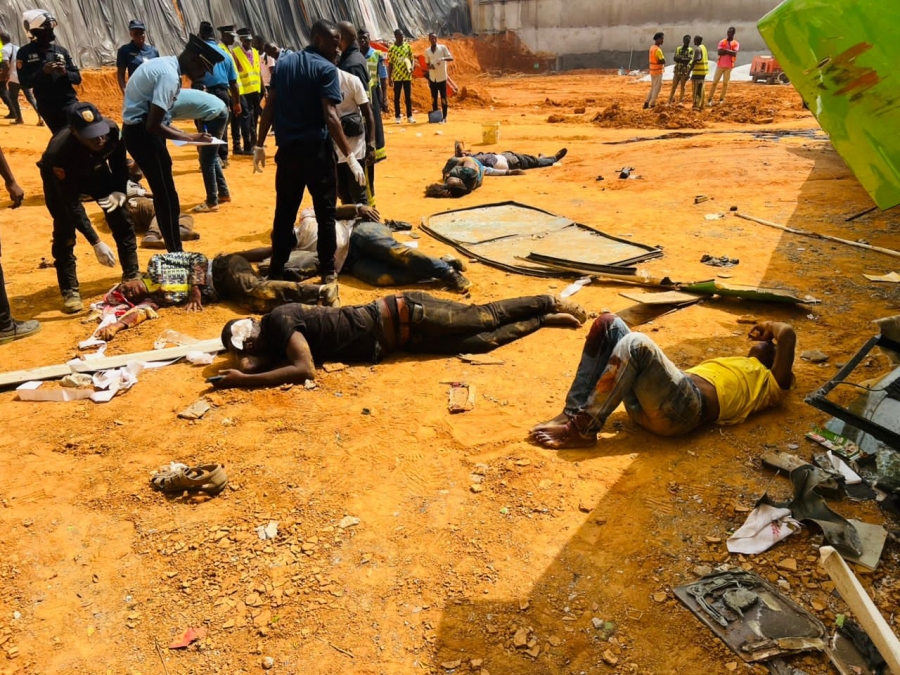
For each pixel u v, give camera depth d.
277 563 3.40
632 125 17.80
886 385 3.84
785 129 15.70
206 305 6.47
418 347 5.40
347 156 6.27
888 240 7.64
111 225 6.51
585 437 4.12
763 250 7.48
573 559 3.35
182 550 3.50
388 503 3.78
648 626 2.97
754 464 3.94
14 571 3.41
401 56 18.70
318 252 6.64
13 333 5.82
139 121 6.47
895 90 3.60
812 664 2.77
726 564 3.26
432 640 2.97
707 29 36.78
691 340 5.42
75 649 3.00
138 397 4.91
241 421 4.56
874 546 3.26
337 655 2.92
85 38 23.22
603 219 8.94
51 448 4.36
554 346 5.44
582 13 39.31
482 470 4.00
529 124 19.27
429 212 9.51
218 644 3.00
